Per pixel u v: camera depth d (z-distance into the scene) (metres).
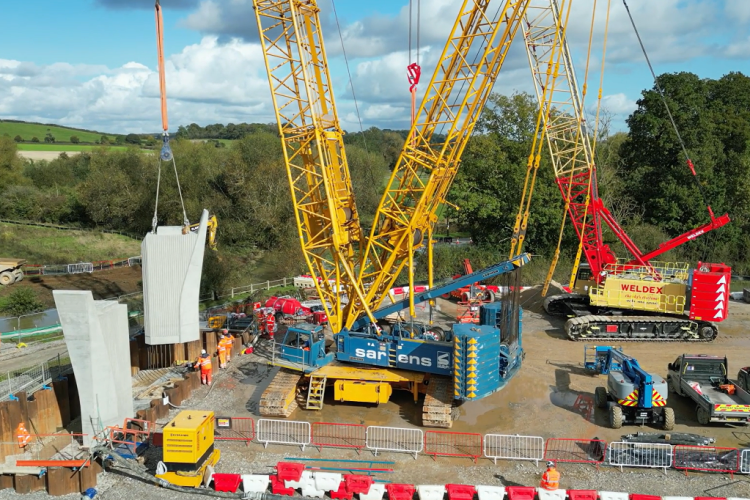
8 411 16.70
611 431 18.00
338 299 21.64
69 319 16.75
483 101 19.97
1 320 34.16
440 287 20.59
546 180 50.16
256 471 15.75
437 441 17.34
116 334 17.84
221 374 23.47
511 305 19.50
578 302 31.19
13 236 58.56
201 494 14.70
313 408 19.84
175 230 24.00
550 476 13.88
